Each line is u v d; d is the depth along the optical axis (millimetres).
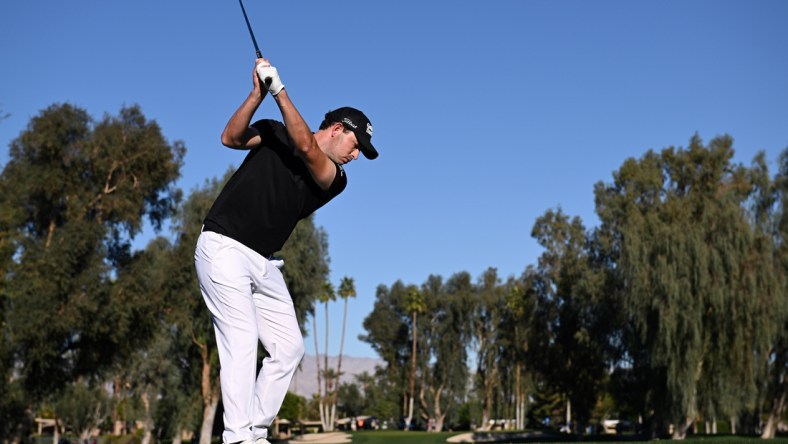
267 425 3590
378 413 100000
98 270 29000
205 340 40406
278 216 3432
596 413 74875
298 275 38906
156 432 57844
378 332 95625
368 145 3590
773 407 42719
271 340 3584
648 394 43469
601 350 48906
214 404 43062
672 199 40656
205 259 3395
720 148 40875
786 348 41219
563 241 54406
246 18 3338
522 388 86688
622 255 38312
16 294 27859
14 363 29969
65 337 29812
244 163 3477
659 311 35938
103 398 56750
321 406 91938
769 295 35000
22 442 30797
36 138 29328
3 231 28547
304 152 3301
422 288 90438
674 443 33688
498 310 83875
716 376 36156
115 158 30516
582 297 49000
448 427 92125
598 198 48781
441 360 86688
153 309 31547
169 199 33281
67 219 30344
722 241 35719
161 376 47469
